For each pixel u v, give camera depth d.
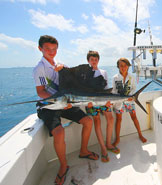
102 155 1.75
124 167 1.60
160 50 4.03
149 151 1.87
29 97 11.43
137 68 4.12
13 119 6.64
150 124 2.56
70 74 1.59
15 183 0.87
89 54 1.96
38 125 1.47
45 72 1.61
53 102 1.46
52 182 1.50
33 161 1.16
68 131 1.96
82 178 1.48
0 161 0.88
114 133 2.30
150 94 2.46
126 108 2.15
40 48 1.67
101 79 1.70
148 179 1.39
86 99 1.60
